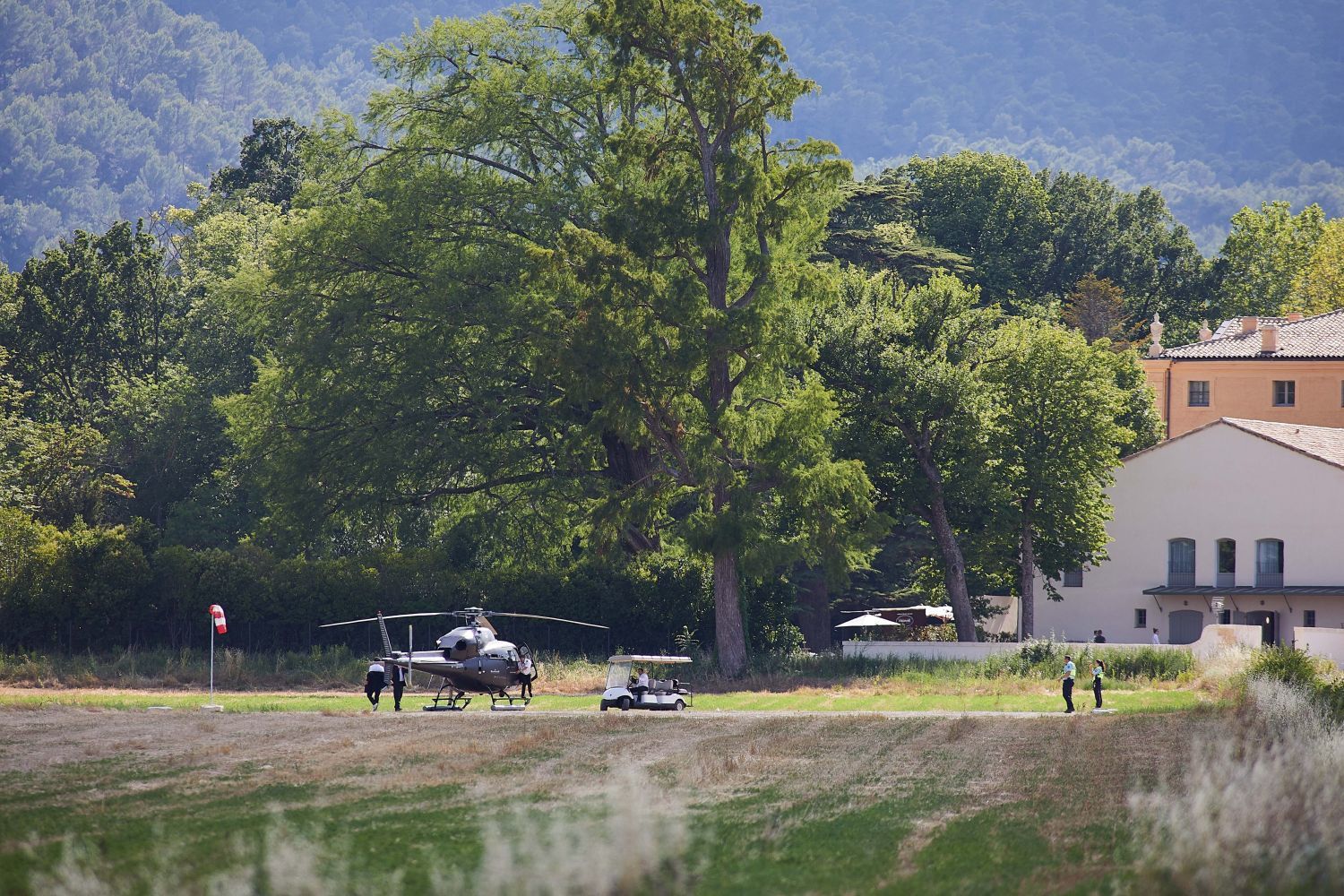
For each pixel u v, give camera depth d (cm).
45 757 10450
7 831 7356
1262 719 12588
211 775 9506
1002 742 11844
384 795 8669
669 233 19788
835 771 9925
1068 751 11119
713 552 19938
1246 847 6309
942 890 6406
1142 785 9144
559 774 9612
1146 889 6228
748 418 19825
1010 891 6397
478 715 14800
